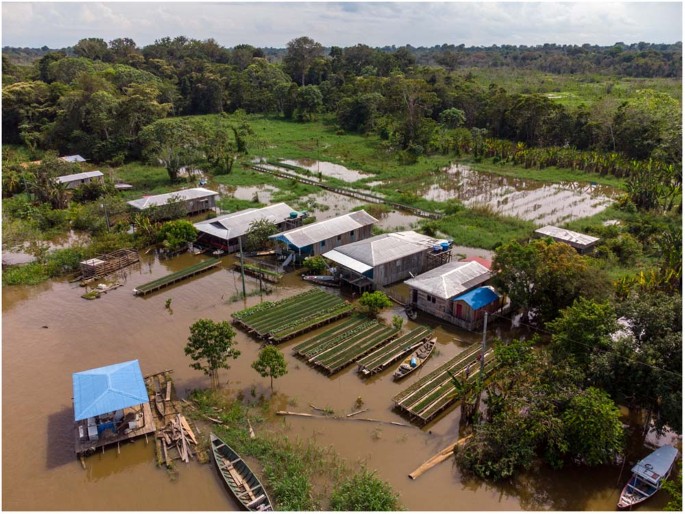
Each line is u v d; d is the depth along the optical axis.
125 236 53.59
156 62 155.75
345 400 30.47
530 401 25.61
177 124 80.75
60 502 23.48
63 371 33.22
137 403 26.98
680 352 24.97
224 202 65.94
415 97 100.00
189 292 44.34
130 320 39.56
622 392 26.08
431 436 27.56
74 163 75.94
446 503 23.39
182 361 34.25
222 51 198.00
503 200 68.31
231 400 30.38
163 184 75.00
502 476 24.23
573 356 27.38
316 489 23.86
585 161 82.81
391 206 65.94
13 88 100.69
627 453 26.34
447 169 86.38
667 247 44.31
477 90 123.88
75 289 45.06
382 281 44.22
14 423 28.44
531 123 101.38
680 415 23.77
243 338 37.06
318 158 93.44
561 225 56.72
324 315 39.28
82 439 26.61
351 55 176.38
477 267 41.78
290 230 49.81
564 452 25.31
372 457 26.09
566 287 34.19
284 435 27.44
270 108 145.62
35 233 53.97
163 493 23.92
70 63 123.81
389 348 34.97
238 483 23.95
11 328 38.47
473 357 33.91
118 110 89.25
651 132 83.75
